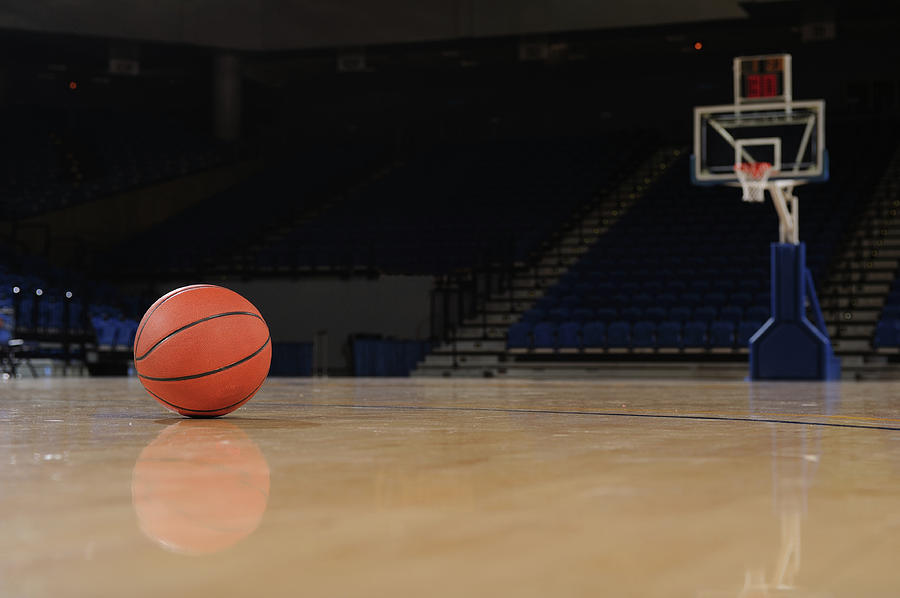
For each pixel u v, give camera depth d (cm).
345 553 103
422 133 2573
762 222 1811
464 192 2161
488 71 2472
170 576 91
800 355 1091
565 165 2256
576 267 1730
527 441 261
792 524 125
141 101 2544
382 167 2467
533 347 1477
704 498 150
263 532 117
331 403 505
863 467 196
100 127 2334
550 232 1892
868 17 2003
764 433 293
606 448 240
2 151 2077
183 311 341
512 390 757
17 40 2117
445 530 119
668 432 296
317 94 2602
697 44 2220
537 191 2119
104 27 2073
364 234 1928
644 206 2000
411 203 2120
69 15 2042
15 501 144
